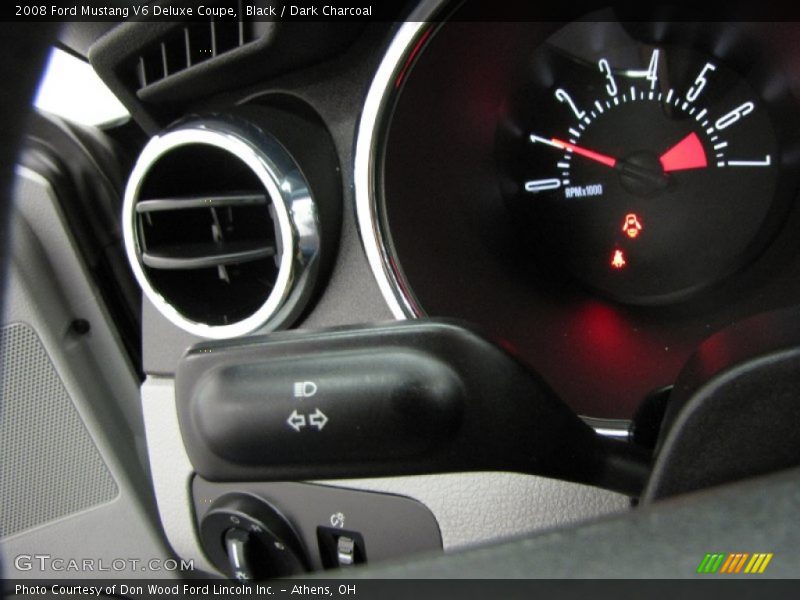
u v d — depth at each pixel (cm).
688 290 36
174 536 33
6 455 34
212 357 22
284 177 28
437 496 29
